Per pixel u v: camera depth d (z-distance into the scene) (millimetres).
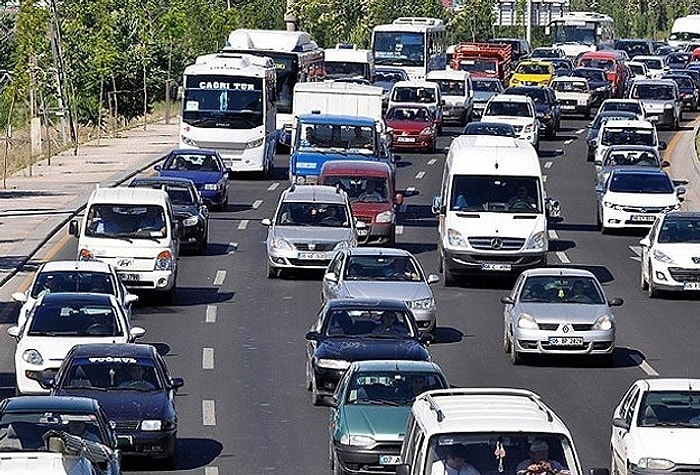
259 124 129500
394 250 75250
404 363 48219
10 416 38562
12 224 101562
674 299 83125
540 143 162625
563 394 59656
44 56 169250
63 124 160750
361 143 111875
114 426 45688
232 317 75625
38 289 65875
